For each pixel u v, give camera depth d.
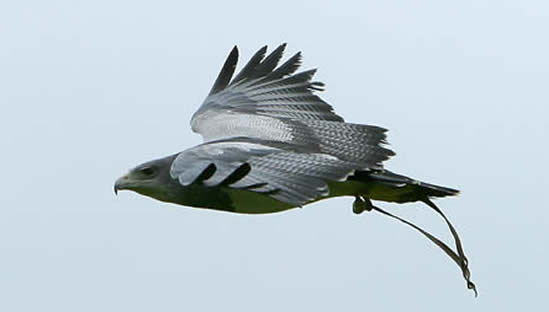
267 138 14.76
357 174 14.34
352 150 14.27
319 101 15.65
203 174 12.22
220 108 15.91
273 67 16.22
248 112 15.79
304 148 14.16
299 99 15.75
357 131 14.43
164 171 14.32
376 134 14.34
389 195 14.78
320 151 14.25
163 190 14.29
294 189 12.59
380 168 14.07
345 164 13.23
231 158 13.18
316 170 13.03
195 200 14.32
